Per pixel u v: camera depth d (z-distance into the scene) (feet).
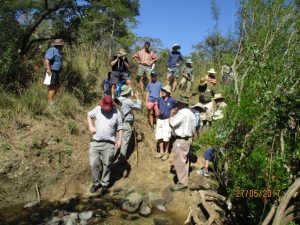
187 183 25.45
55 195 24.58
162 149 29.45
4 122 26.48
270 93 17.92
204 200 22.26
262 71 18.93
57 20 34.94
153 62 38.83
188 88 41.96
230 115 20.81
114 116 24.67
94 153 24.85
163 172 27.96
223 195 23.76
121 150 27.50
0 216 21.49
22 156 24.81
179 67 42.14
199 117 26.94
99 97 34.58
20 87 30.63
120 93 29.58
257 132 18.98
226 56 23.82
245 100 19.24
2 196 23.12
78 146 27.61
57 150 26.35
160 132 29.14
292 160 17.12
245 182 18.79
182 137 24.99
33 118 27.89
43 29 38.24
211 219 21.11
